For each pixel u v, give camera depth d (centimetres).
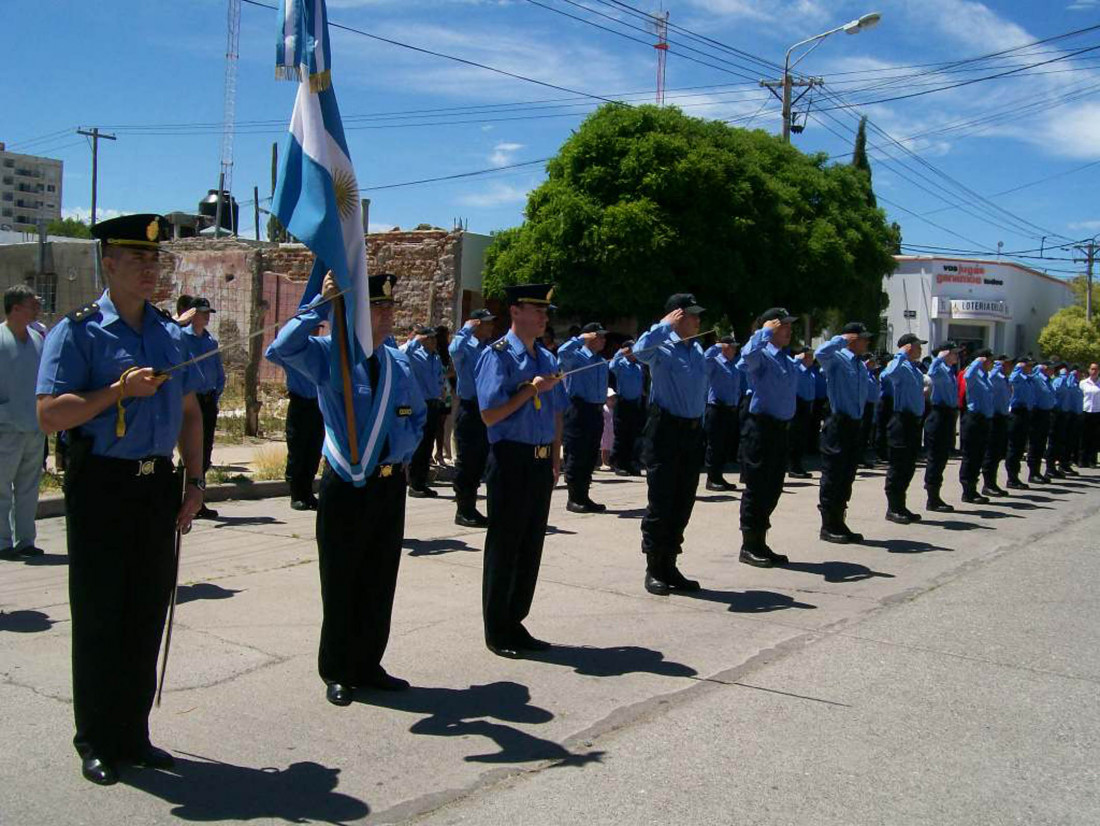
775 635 680
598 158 1767
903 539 1072
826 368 1021
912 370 1160
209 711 505
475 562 864
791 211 1916
